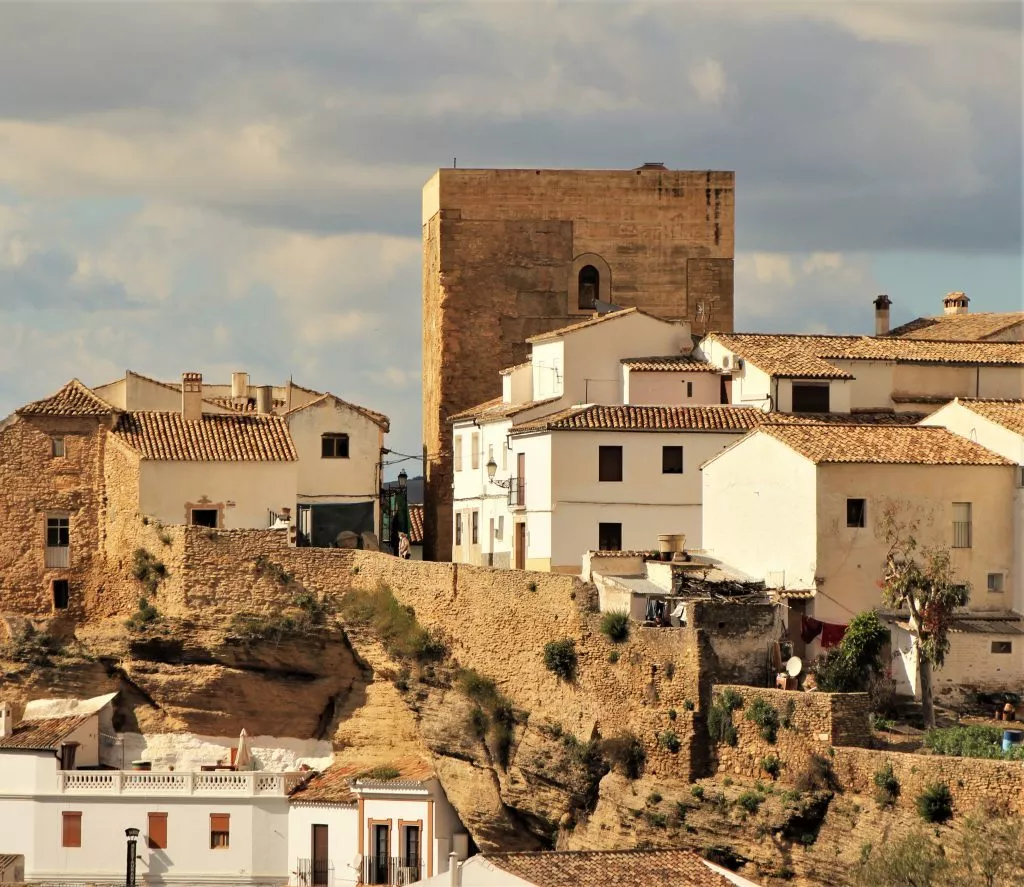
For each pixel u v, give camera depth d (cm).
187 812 13675
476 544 14938
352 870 13262
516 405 14988
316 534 15338
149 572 14338
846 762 11075
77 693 14388
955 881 10244
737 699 11619
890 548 12225
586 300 16175
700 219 16262
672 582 12356
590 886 10231
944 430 12762
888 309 16050
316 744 14088
